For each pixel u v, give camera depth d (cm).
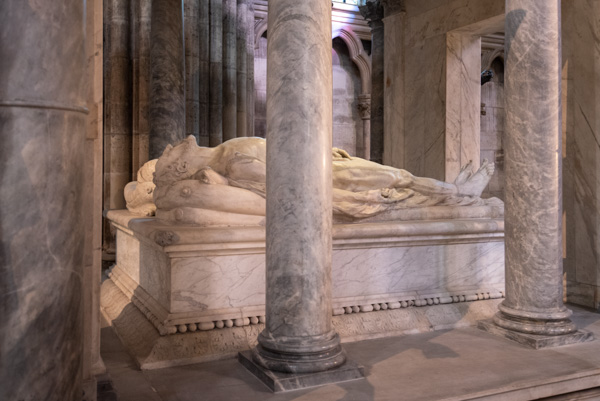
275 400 342
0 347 200
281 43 360
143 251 503
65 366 214
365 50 1501
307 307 367
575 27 612
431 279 522
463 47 822
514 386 366
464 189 586
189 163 488
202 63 1101
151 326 437
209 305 435
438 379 378
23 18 198
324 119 367
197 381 376
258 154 501
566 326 460
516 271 473
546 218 462
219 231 431
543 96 460
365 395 350
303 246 364
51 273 206
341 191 515
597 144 591
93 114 315
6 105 197
